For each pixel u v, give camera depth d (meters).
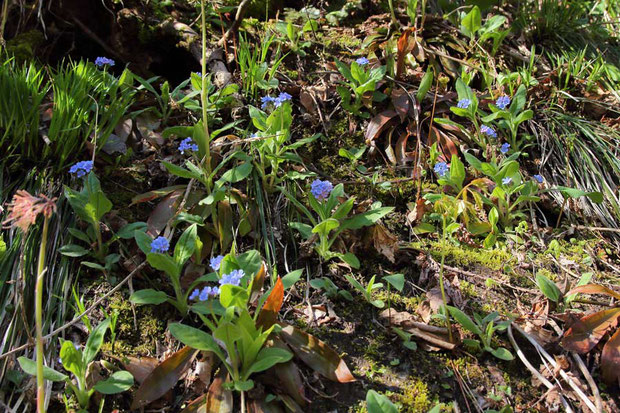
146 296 0.58
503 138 0.88
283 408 0.54
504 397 0.58
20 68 0.85
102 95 0.76
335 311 0.64
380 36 0.98
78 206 0.62
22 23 0.92
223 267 0.54
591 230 0.79
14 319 0.58
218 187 0.66
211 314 0.57
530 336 0.62
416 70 0.93
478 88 0.96
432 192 0.79
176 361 0.56
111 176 0.73
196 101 0.79
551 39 1.12
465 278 0.70
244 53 0.85
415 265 0.71
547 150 0.89
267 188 0.74
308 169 0.80
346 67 0.85
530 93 0.94
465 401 0.57
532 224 0.79
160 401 0.55
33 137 0.72
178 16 0.95
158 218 0.68
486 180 0.76
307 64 0.93
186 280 0.64
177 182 0.74
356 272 0.69
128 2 0.93
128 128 0.77
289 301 0.65
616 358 0.59
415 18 0.97
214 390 0.54
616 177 0.88
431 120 0.85
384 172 0.82
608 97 0.99
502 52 1.02
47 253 0.64
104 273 0.64
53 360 0.57
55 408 0.54
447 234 0.74
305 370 0.58
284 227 0.72
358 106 0.85
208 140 0.67
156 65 0.94
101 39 0.95
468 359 0.61
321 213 0.67
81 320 0.60
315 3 1.08
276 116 0.70
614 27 1.25
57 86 0.72
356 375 0.58
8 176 0.70
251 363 0.54
